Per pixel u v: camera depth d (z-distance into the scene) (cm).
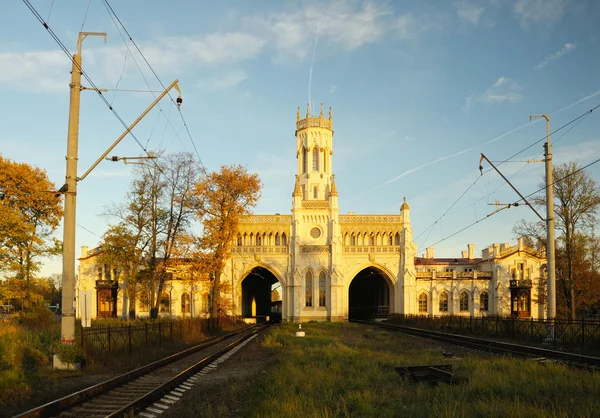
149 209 5112
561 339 2966
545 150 3142
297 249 7288
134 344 2569
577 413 1095
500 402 1227
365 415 1181
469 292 7506
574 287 5141
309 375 1731
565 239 5103
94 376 1877
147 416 1245
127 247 5366
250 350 2991
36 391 1520
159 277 5250
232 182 5547
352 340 3731
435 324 5041
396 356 2367
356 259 7325
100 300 6925
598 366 1869
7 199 4459
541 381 1466
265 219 7419
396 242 7431
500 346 2817
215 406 1369
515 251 7462
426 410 1198
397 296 7269
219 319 5238
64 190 2116
